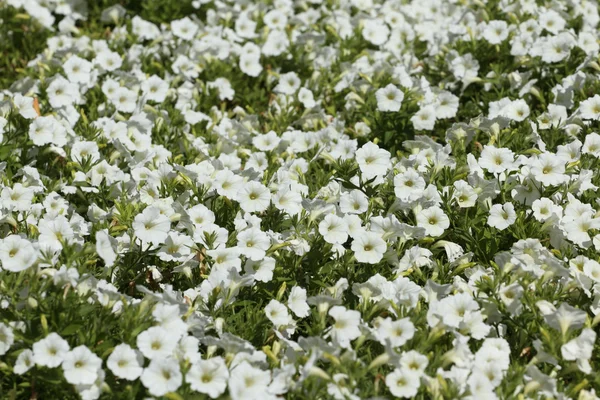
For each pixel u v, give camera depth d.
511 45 3.53
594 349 2.94
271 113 3.52
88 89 3.48
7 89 3.52
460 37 3.59
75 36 3.75
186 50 3.64
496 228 3.09
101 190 3.13
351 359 2.84
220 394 2.82
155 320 2.88
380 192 3.12
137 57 3.60
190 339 2.86
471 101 3.47
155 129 3.38
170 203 3.07
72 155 3.20
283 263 3.04
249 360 2.86
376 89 3.41
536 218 3.06
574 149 3.19
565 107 3.32
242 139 3.39
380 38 3.66
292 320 2.96
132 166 3.22
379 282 2.96
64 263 2.93
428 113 3.35
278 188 3.12
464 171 3.14
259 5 3.79
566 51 3.45
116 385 2.85
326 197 3.11
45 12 3.71
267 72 3.63
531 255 3.01
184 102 3.50
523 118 3.31
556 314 2.87
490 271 3.01
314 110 3.46
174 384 2.79
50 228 2.97
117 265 3.00
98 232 2.91
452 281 3.02
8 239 2.92
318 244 3.04
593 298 2.98
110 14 3.76
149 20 3.79
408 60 3.61
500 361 2.86
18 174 3.17
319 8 3.85
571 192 3.12
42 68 3.48
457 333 2.87
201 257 3.02
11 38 3.71
